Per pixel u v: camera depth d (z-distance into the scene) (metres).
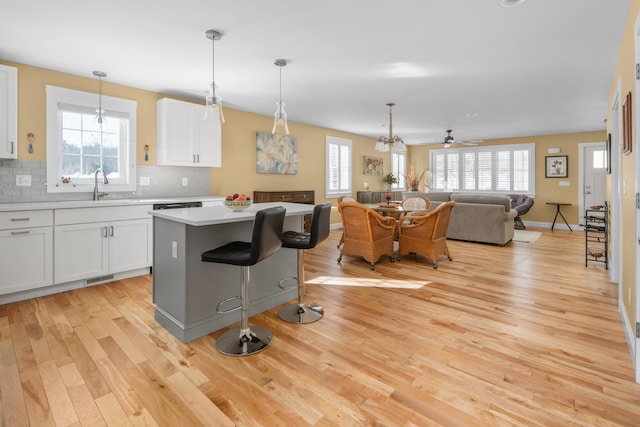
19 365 2.03
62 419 1.58
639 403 1.71
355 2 2.38
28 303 3.01
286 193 5.96
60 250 3.25
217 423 1.56
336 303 3.09
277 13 2.52
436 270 4.23
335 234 6.89
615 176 3.72
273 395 1.77
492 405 1.69
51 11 2.48
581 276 3.97
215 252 2.26
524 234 7.10
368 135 8.40
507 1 2.35
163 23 2.67
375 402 1.71
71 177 3.84
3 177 3.39
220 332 2.51
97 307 2.94
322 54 3.28
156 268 2.64
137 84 4.18
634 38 2.14
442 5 2.41
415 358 2.14
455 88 4.38
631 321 2.26
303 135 6.81
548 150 8.38
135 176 4.31
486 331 2.52
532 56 3.33
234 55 3.30
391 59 3.41
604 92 4.55
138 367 2.02
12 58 3.35
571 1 2.35
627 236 2.52
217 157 4.91
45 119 3.62
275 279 3.04
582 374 1.96
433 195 6.84
